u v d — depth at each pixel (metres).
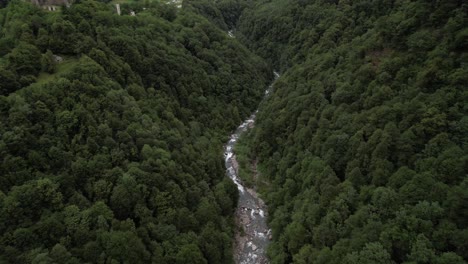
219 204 77.38
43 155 58.47
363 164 63.03
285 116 95.00
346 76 85.12
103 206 57.16
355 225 56.28
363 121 69.25
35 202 53.28
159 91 92.56
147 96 87.44
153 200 64.31
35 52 71.19
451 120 56.34
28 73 68.62
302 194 73.44
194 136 94.19
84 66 72.38
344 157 68.56
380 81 72.69
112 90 73.25
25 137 57.47
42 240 51.50
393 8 94.44
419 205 49.09
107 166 63.06
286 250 69.50
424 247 46.09
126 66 85.00
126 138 68.31
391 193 53.38
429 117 57.75
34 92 63.44
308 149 79.44
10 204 50.53
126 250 54.38
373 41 84.31
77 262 50.28
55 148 59.00
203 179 80.12
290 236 68.00
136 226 61.50
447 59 62.97
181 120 96.06
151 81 93.31
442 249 45.94
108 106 70.62
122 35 91.88
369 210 55.31
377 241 51.03
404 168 55.19
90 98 68.56
